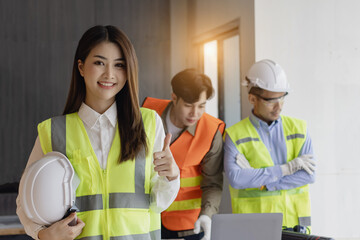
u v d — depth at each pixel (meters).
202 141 2.65
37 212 1.38
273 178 2.65
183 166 2.62
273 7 3.95
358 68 4.11
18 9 5.33
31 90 5.34
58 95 5.39
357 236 4.09
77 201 1.46
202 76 2.51
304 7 4.00
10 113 5.29
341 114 4.08
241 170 2.68
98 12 5.49
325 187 4.05
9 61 5.32
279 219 1.74
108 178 1.48
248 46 4.03
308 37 4.01
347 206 4.08
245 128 2.81
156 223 1.58
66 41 5.42
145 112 1.60
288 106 3.96
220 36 4.79
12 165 5.26
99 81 1.47
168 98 5.65
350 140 4.10
